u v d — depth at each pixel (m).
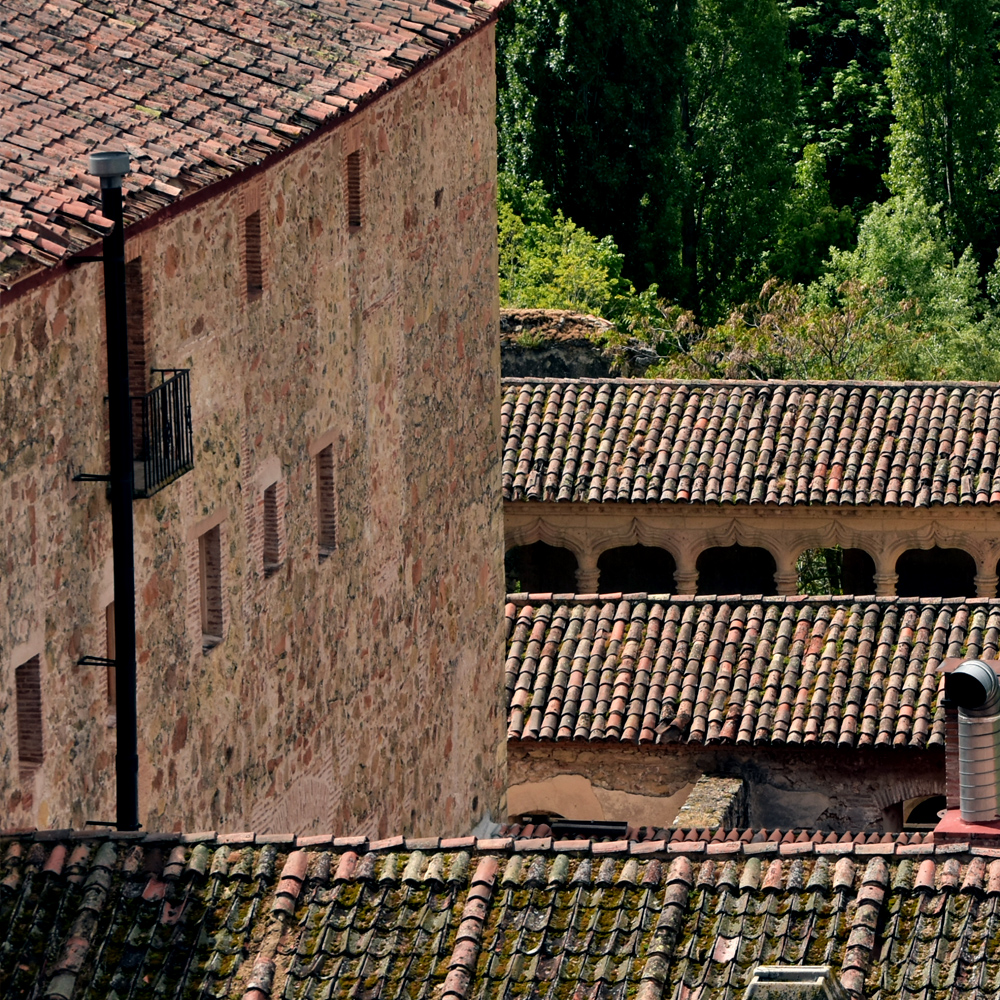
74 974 43.34
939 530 134.38
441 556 85.19
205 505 61.47
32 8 63.00
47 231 50.28
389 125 77.19
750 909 44.00
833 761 98.31
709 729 98.12
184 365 59.88
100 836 46.41
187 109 61.91
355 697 74.75
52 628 52.38
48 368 51.94
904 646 100.88
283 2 74.12
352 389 74.25
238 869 45.62
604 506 134.88
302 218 68.88
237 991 43.22
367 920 44.66
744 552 149.62
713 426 136.88
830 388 138.75
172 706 59.09
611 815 99.81
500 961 43.50
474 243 88.75
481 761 91.00
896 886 44.00
